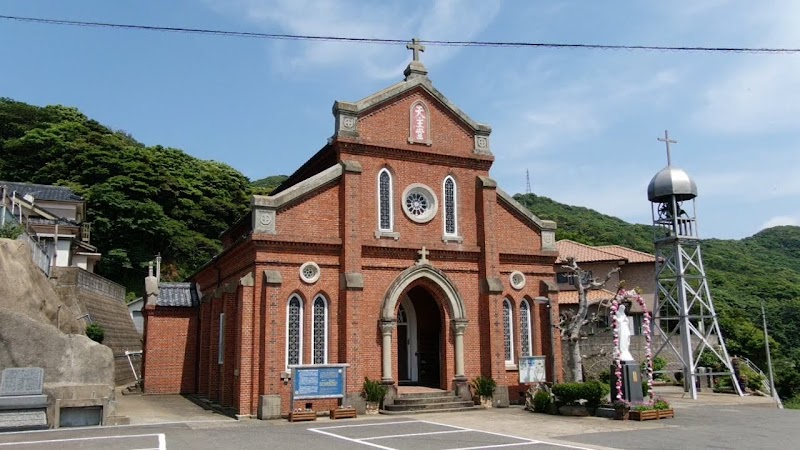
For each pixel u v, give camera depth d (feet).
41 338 62.75
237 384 69.56
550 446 47.62
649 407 66.64
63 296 106.93
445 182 82.89
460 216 82.28
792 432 56.85
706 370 115.03
